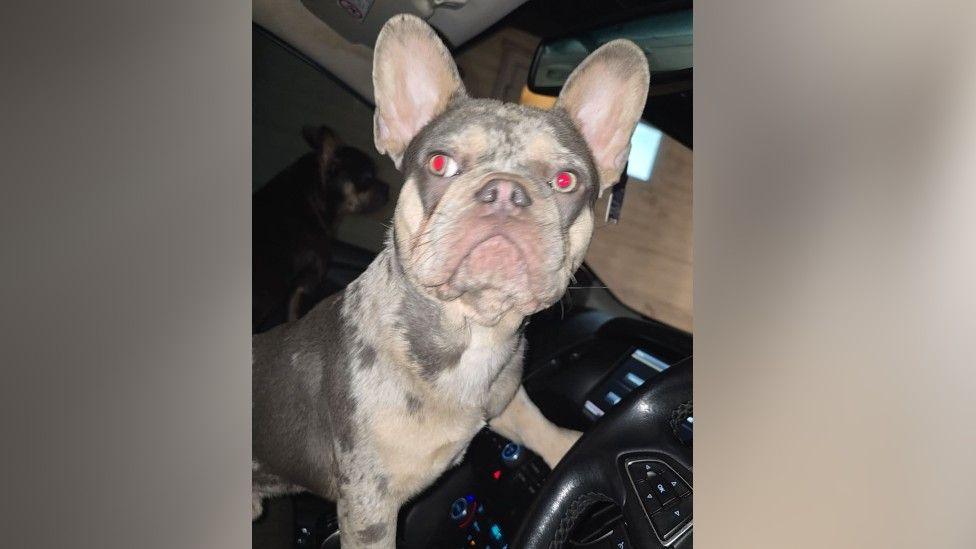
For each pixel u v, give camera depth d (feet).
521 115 3.48
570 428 3.63
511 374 3.59
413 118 3.45
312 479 3.62
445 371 3.54
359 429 3.56
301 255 3.57
